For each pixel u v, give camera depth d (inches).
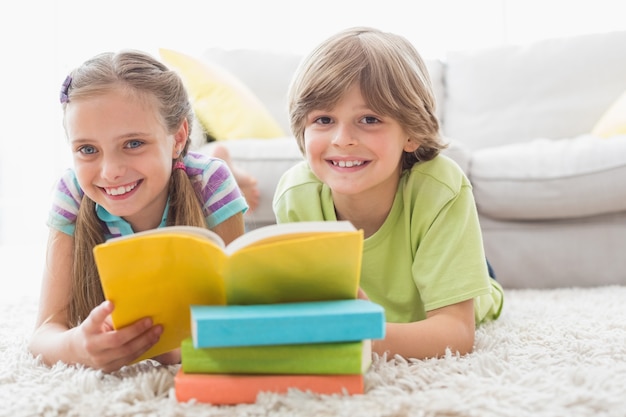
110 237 50.1
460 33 130.3
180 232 34.9
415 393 34.9
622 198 77.1
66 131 46.9
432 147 50.3
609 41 109.0
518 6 129.0
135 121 44.9
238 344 33.3
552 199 78.2
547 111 107.0
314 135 47.3
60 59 137.9
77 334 41.7
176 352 43.3
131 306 36.3
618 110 92.2
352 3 133.6
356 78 45.6
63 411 34.7
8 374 40.9
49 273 49.8
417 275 48.1
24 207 140.3
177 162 50.3
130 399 35.4
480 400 33.3
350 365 34.8
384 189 49.6
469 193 49.4
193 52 137.1
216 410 33.3
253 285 35.8
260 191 82.7
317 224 35.3
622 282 79.0
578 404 33.3
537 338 48.6
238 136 92.6
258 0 136.6
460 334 44.5
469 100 111.9
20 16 138.3
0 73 138.5
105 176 44.5
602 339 47.1
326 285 36.3
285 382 35.0
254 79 113.4
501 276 81.0
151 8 136.7
